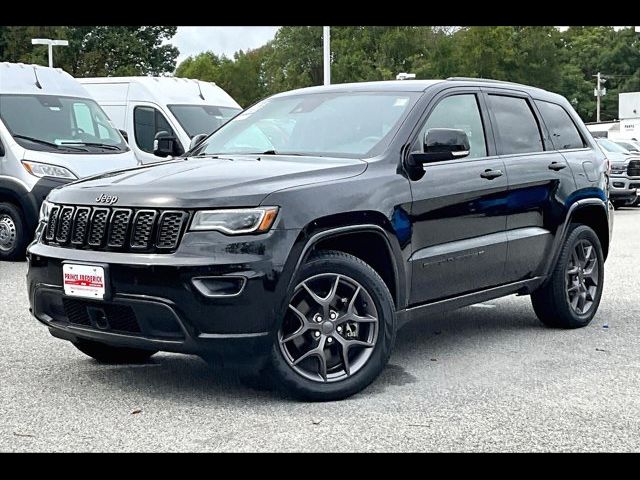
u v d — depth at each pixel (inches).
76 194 215.9
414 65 2551.7
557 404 210.2
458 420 197.0
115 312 205.0
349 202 212.1
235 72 3526.1
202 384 226.1
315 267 206.5
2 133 486.0
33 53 2222.0
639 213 891.4
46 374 236.5
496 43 2456.9
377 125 241.9
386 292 215.9
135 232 202.1
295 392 206.2
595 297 307.7
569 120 308.2
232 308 195.0
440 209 237.5
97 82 637.3
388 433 187.6
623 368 246.4
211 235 196.5
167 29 2635.3
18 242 482.3
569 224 296.0
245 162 228.1
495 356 260.2
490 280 259.9
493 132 268.4
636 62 4212.6
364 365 213.5
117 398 213.3
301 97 269.3
